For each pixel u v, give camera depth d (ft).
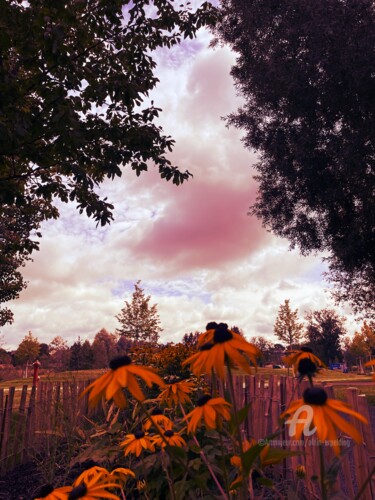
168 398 6.72
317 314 181.88
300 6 49.21
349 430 3.31
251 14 54.54
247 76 59.21
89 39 28.27
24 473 16.80
